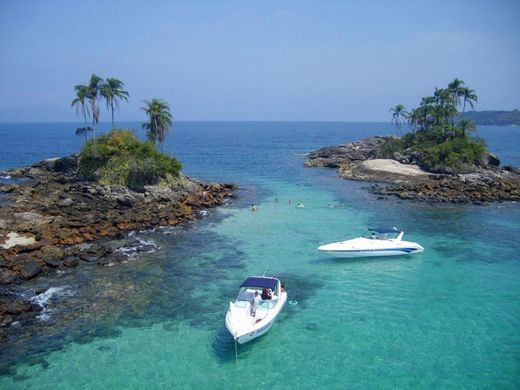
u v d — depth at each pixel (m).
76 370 21.66
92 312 27.66
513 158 123.88
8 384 20.53
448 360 22.61
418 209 57.00
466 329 25.86
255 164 109.25
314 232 46.16
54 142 194.62
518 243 42.44
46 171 80.06
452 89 98.38
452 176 78.44
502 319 27.12
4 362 22.25
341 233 45.75
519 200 62.38
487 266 36.41
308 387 20.44
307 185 76.19
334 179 83.19
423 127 104.00
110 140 67.69
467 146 86.31
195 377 21.22
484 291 31.45
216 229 47.25
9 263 33.88
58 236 40.50
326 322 26.80
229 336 25.03
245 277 33.75
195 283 32.44
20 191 58.75
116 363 22.27
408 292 31.33
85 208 51.28
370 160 91.50
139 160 63.66
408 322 26.77
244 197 65.12
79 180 66.44
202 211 55.50
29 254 35.94
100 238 42.69
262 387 20.47
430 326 26.23
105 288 31.28
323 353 23.33
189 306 28.69
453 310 28.41
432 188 67.94
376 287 32.28
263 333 25.02
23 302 27.80
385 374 21.42
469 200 61.38
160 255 38.53
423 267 36.25
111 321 26.58
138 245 41.09
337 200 62.81
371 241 38.72
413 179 78.19
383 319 27.19
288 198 64.31
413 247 38.78
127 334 25.08
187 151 148.62
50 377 21.09
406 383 20.72
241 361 22.58
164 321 26.66
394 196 65.44
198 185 68.31
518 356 23.02
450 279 33.69
